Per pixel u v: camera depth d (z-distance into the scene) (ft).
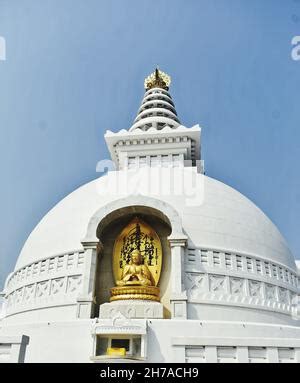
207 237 70.18
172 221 67.97
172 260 64.69
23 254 81.61
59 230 76.07
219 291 65.31
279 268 75.56
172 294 61.77
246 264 70.44
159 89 156.04
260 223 81.15
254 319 64.95
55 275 69.05
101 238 72.79
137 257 67.82
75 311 62.80
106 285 68.28
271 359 46.26
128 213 72.23
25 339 41.42
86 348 53.11
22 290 73.46
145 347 51.88
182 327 54.60
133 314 59.72
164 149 116.57
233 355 45.93
